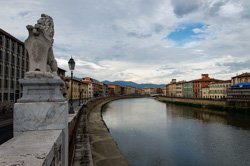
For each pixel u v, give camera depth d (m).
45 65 4.69
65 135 4.23
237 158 23.31
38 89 4.33
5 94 41.72
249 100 63.28
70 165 11.09
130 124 44.94
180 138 32.12
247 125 43.09
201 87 116.62
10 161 2.17
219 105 74.62
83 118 31.41
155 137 32.72
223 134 34.81
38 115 4.14
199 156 23.83
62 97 4.50
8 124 26.12
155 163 21.56
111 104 108.00
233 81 90.62
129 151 25.45
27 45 4.66
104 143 25.22
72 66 21.41
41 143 2.97
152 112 69.81
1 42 39.94
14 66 45.62
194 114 63.53
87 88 128.00
